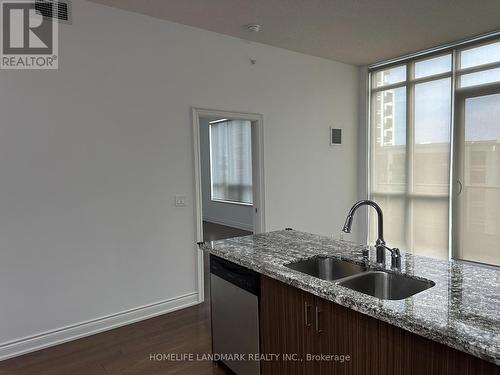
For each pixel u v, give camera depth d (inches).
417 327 47.1
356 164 211.2
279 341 75.2
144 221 132.1
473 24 143.4
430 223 184.9
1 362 103.7
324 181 194.5
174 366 99.7
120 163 125.8
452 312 50.2
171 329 123.0
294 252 89.2
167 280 138.5
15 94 105.7
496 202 160.4
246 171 294.4
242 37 154.2
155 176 134.0
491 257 163.5
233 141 307.4
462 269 72.3
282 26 142.1
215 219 335.9
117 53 123.6
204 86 145.4
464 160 170.1
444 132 176.6
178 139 139.3
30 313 110.0
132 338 116.9
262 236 109.9
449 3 123.6
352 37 156.9
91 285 121.0
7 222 105.4
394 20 137.9
